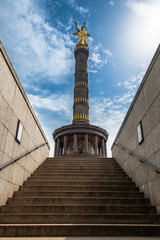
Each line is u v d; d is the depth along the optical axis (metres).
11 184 6.14
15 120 6.55
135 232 4.22
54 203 5.79
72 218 4.87
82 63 36.69
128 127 9.05
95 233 4.21
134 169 7.88
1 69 5.34
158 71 5.68
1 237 4.02
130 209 5.39
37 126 9.75
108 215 4.91
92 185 7.36
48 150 12.95
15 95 6.49
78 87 33.56
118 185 7.48
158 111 5.68
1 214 4.86
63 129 27.12
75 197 6.04
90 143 28.84
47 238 3.93
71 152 27.47
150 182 6.08
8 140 5.92
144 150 6.79
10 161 5.89
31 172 8.62
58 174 8.45
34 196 6.27
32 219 4.83
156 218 4.89
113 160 11.84
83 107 31.44
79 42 39.91
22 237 4.02
